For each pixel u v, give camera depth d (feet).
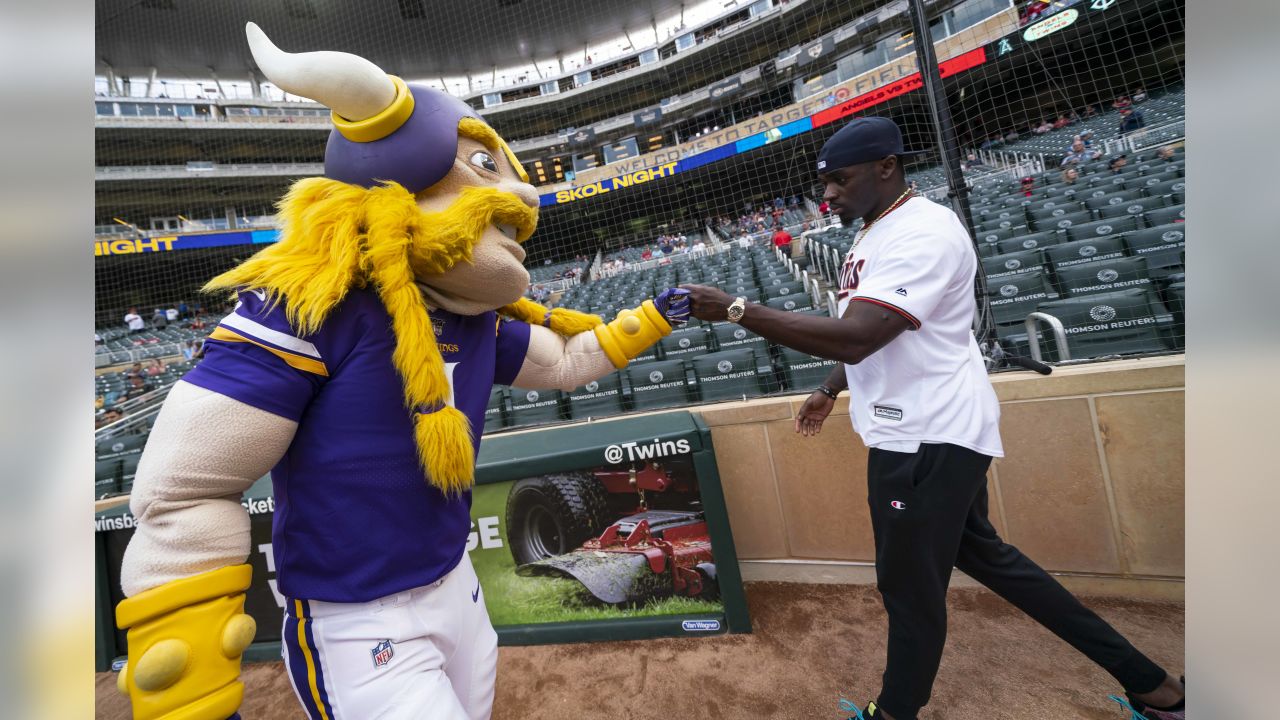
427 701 2.24
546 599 5.67
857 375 3.75
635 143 62.34
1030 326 6.40
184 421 1.93
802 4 45.32
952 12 36.91
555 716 4.46
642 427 6.05
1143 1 28.73
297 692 2.39
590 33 58.54
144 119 55.06
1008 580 3.79
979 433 3.34
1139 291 7.36
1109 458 5.15
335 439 2.21
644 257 48.85
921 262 3.23
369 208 2.28
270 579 6.05
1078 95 37.17
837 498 6.00
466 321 2.84
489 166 2.65
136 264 55.52
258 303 2.12
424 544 2.40
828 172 3.87
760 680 4.60
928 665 3.37
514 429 8.21
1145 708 3.61
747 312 3.29
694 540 5.40
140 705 1.81
